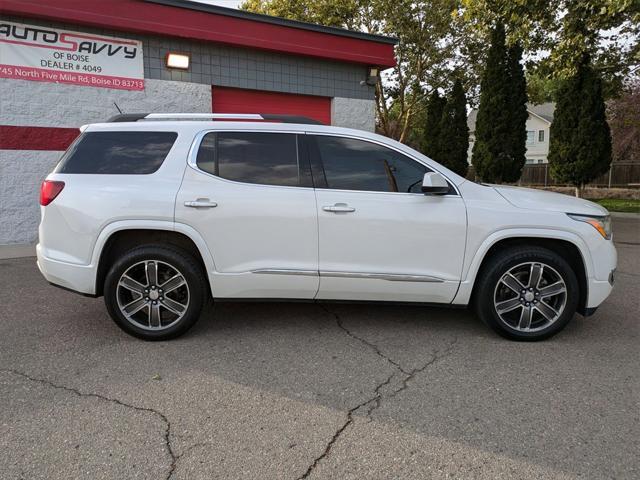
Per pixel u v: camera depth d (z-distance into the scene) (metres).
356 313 4.60
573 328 4.21
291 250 3.82
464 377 3.25
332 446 2.48
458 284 3.86
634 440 2.52
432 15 18.75
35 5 7.02
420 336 4.01
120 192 3.73
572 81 13.16
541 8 12.00
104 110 7.97
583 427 2.65
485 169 13.71
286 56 9.51
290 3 19.94
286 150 3.95
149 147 3.91
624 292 5.40
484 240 3.80
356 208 3.79
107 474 2.24
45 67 7.45
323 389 3.09
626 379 3.22
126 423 2.67
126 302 3.88
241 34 8.67
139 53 8.14
